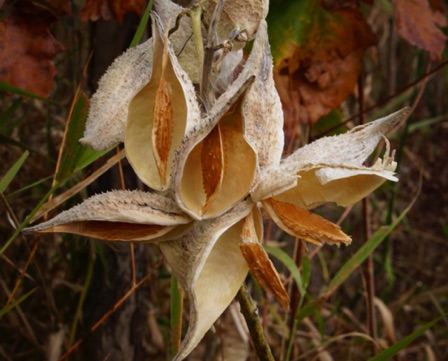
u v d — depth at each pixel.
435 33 1.05
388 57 2.02
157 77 0.69
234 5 0.73
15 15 0.93
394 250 1.92
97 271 1.05
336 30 1.03
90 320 1.06
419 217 1.98
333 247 1.82
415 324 1.68
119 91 0.74
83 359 1.10
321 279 1.72
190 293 0.68
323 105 1.05
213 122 0.66
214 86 0.72
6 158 1.30
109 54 1.02
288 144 1.09
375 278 1.81
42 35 0.94
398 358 1.26
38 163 1.29
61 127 1.33
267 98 0.70
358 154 0.70
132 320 1.05
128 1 0.96
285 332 1.15
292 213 0.70
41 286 1.23
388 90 1.94
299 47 1.03
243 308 0.73
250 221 0.69
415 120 2.19
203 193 0.68
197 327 0.68
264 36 0.67
